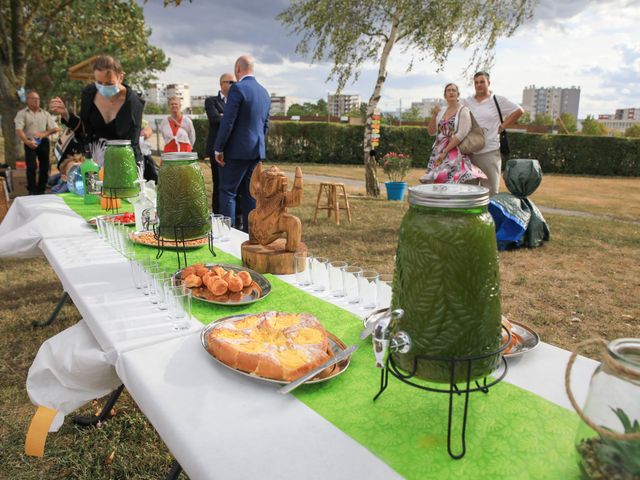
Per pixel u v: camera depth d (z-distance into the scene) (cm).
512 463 79
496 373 106
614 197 1151
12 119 978
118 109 364
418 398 98
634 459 61
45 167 793
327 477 76
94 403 262
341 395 99
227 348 108
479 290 81
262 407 95
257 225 184
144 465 217
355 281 153
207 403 96
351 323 136
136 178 278
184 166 174
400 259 87
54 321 352
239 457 81
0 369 290
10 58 970
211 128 555
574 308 393
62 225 253
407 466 78
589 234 670
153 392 100
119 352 118
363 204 884
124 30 1380
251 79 430
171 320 136
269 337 115
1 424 242
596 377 66
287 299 154
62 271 183
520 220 559
